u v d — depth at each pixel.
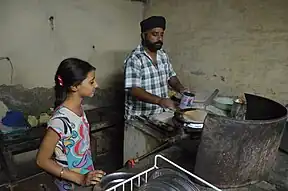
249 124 0.93
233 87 2.51
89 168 1.35
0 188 2.04
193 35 2.74
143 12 3.29
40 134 2.38
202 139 1.03
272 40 2.18
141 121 1.90
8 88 2.57
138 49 2.09
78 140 1.26
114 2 3.05
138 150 1.86
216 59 2.59
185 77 2.90
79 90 1.23
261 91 2.33
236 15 2.37
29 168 2.59
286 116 1.03
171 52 2.98
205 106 1.96
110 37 3.12
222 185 1.05
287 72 2.15
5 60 2.50
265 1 2.17
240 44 2.39
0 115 2.50
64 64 1.22
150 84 2.12
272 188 1.08
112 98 3.29
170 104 1.85
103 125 2.79
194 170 1.11
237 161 1.00
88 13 2.89
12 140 2.27
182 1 2.77
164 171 0.97
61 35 2.77
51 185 2.19
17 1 2.45
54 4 2.66
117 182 1.06
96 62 3.08
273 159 1.11
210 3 2.53
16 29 2.50
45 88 2.79
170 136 1.61
